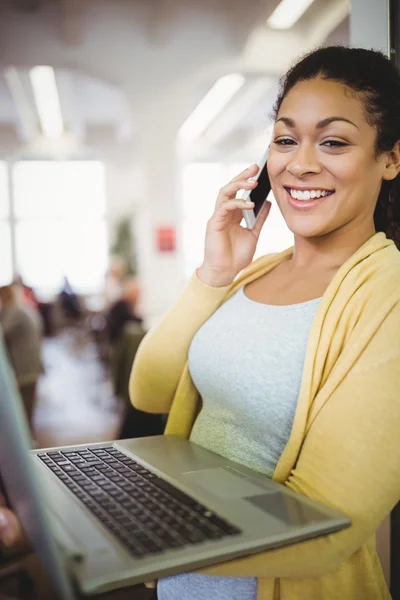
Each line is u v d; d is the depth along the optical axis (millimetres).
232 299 1010
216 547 545
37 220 12359
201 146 12273
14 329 3752
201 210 12297
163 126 9258
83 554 526
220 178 12367
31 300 10164
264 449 844
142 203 12141
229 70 7000
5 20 5684
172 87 7668
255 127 11625
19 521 669
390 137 814
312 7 5492
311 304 850
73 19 5609
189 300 1021
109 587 497
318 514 622
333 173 801
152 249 9734
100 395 5973
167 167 9469
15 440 513
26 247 12367
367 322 728
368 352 696
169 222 9633
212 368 920
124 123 11273
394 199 898
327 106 791
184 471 766
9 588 862
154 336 1053
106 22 5738
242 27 5906
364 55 821
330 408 698
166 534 569
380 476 658
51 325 10406
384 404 665
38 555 590
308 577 738
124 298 5879
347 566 775
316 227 831
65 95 9445
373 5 1195
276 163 859
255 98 9414
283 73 993
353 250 865
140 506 639
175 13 5539
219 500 655
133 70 6961
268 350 843
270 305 915
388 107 805
